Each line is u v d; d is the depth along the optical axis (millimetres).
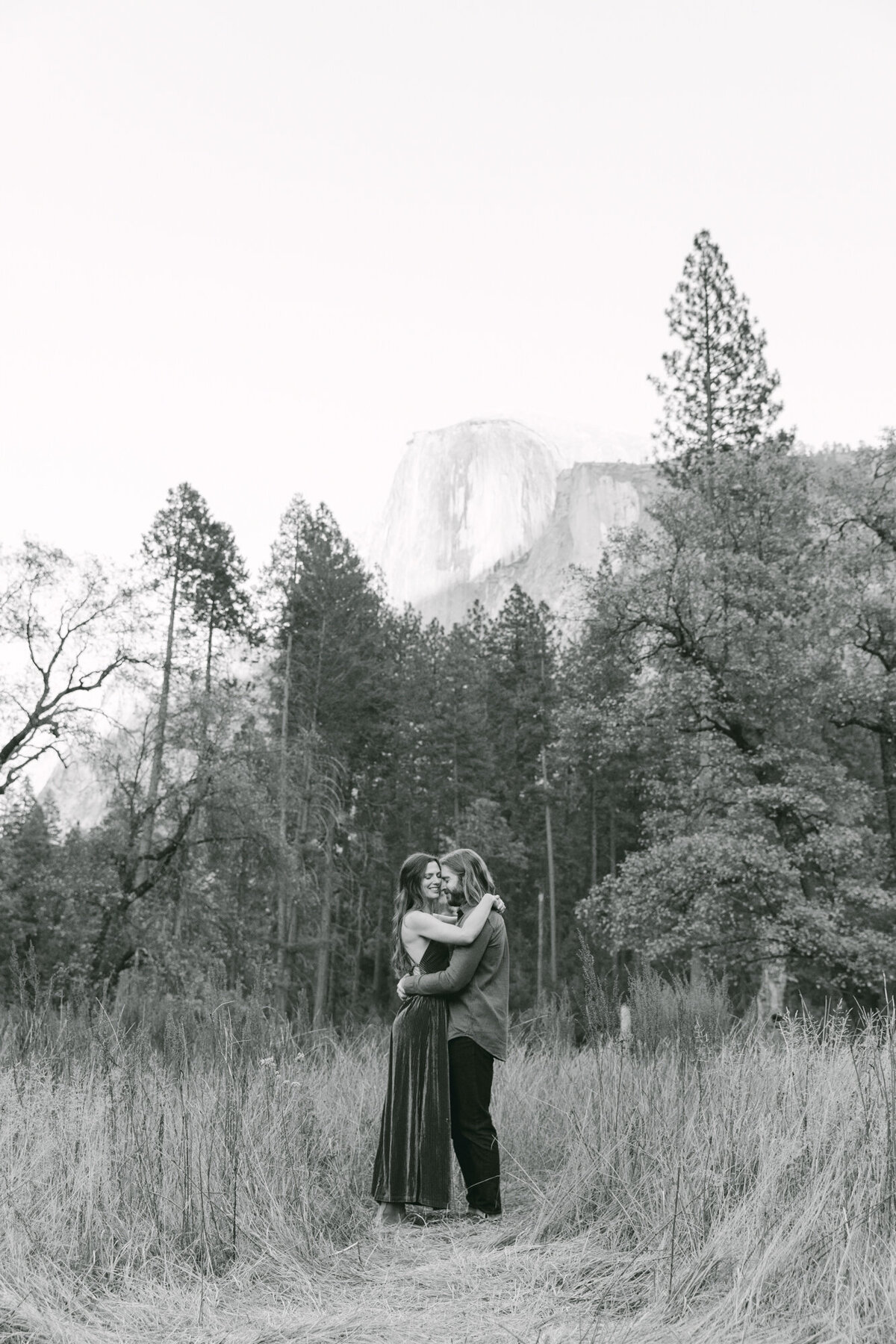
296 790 33594
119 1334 3281
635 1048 5777
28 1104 5164
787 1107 4398
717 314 31047
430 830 45406
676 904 21172
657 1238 3846
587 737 24156
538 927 45250
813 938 19266
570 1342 3092
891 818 24297
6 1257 3766
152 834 27047
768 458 24469
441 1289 3680
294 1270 3842
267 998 18906
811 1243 3484
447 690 47188
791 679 21750
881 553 23859
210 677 36219
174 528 38625
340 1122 5730
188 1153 4371
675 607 22578
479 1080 4859
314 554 41531
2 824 27359
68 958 23516
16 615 26531
